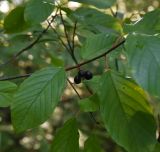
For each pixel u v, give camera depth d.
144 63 0.50
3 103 0.62
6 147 1.84
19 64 1.50
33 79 0.58
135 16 0.97
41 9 0.71
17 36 0.99
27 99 0.57
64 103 2.01
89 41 0.61
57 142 0.63
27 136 1.89
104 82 0.57
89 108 0.62
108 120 0.56
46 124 2.05
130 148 0.55
